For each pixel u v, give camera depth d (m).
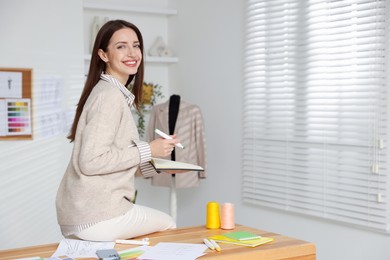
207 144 4.77
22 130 4.06
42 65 4.14
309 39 3.75
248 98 4.27
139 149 2.31
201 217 4.86
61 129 4.22
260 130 4.18
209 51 4.70
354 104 3.45
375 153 3.34
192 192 4.98
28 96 4.08
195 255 2.14
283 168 3.98
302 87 3.81
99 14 4.89
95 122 2.22
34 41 4.11
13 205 4.04
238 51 4.37
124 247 2.28
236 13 4.38
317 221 3.78
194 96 4.91
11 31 4.04
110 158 2.22
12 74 4.03
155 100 5.17
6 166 4.02
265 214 4.21
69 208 2.31
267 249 2.27
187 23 4.97
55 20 4.20
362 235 3.48
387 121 3.28
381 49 3.30
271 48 4.07
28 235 4.09
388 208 3.29
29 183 4.09
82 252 2.20
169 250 2.22
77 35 4.28
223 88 4.55
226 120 4.53
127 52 2.44
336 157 3.59
